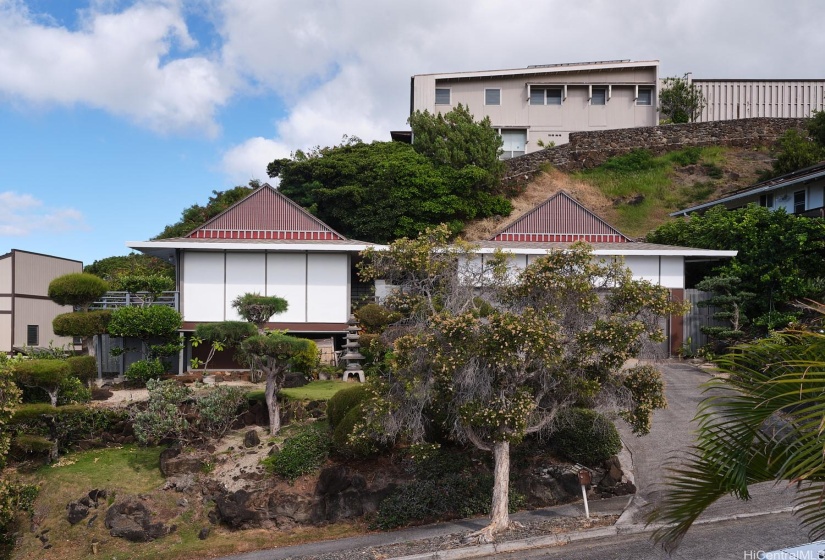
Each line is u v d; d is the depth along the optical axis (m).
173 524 14.02
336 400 15.90
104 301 23.66
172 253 25.09
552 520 12.82
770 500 12.55
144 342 22.16
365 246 23.30
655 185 42.19
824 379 3.97
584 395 11.88
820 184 27.56
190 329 23.36
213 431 16.73
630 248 25.28
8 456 16.81
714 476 5.00
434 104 45.16
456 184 37.34
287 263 23.98
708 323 25.05
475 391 11.99
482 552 11.36
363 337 21.12
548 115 46.03
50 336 28.47
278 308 19.48
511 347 11.18
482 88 45.75
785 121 45.00
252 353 16.45
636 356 13.03
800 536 10.58
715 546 10.41
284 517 13.95
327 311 23.94
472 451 15.21
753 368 4.85
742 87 48.84
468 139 39.22
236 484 14.57
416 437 12.78
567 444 14.70
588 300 12.02
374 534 13.37
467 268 13.38
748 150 44.62
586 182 42.94
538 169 43.38
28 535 14.45
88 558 13.36
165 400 16.56
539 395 12.51
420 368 12.06
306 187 38.31
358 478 14.23
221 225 25.72
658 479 13.89
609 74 46.16
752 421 4.65
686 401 18.59
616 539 11.44
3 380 16.38
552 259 12.63
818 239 24.41
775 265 24.39
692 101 46.50
